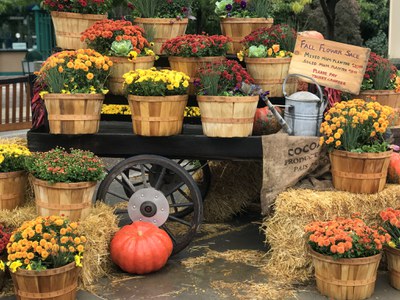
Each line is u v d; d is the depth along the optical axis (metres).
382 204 3.97
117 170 4.20
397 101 4.79
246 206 5.41
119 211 4.37
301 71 4.38
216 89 4.08
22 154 4.04
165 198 4.18
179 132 4.23
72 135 4.23
